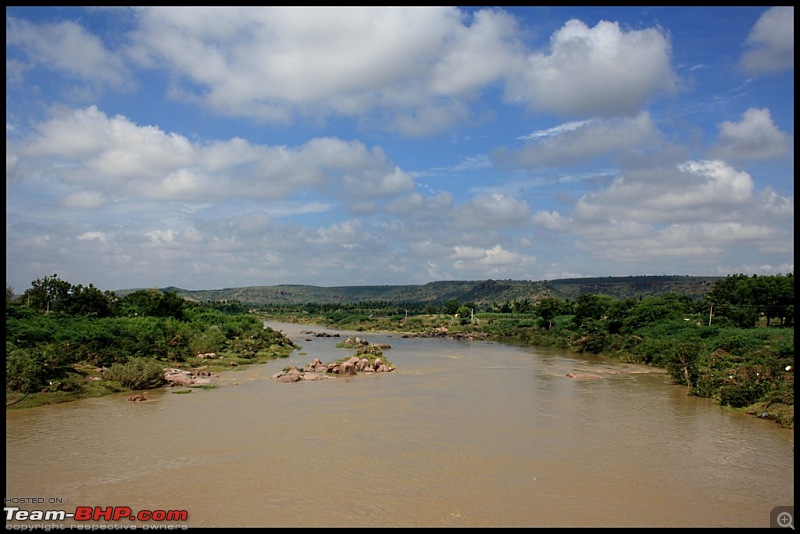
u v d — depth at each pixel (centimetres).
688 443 2702
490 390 4272
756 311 7419
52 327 4938
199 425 2955
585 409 3516
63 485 2030
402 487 2042
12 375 3497
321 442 2641
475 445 2620
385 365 5619
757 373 3772
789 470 2288
